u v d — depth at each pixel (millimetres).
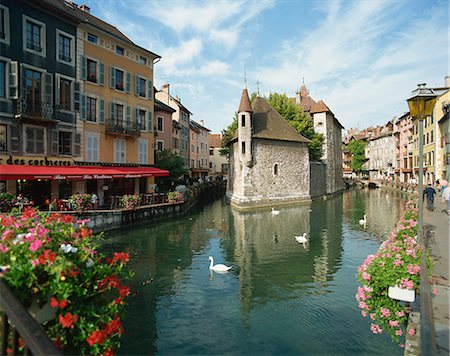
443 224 11125
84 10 24594
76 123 19641
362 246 14586
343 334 6984
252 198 29297
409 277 5543
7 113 16250
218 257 12969
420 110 7730
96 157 20984
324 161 42375
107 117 21797
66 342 3080
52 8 17953
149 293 9344
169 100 41750
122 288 3875
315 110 43094
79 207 16172
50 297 3020
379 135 68375
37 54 17531
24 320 1608
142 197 20875
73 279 3195
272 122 33438
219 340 6871
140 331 7246
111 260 3961
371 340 6695
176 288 9711
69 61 19266
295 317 7840
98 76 21078
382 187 58188
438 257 6953
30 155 17125
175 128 39938
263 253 13531
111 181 22062
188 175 44719
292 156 33469
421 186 7613
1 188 16328
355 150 75125
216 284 10023
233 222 20875
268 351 6453
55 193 18453
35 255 2926
